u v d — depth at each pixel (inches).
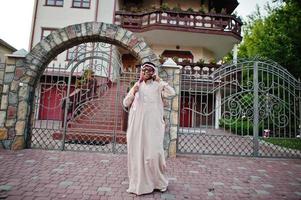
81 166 181.2
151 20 553.0
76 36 236.4
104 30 237.0
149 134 128.4
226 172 183.6
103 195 125.8
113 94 299.6
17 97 231.1
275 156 247.4
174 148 229.3
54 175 156.2
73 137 274.1
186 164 203.5
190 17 556.4
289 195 138.2
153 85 136.3
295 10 422.0
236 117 256.2
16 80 232.1
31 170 164.7
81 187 136.4
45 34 570.9
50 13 576.7
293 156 248.2
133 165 130.3
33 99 244.8
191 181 157.6
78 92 302.8
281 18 449.7
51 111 395.5
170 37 569.3
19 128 228.8
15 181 140.9
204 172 180.9
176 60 503.8
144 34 561.0
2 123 227.1
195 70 492.1
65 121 243.8
